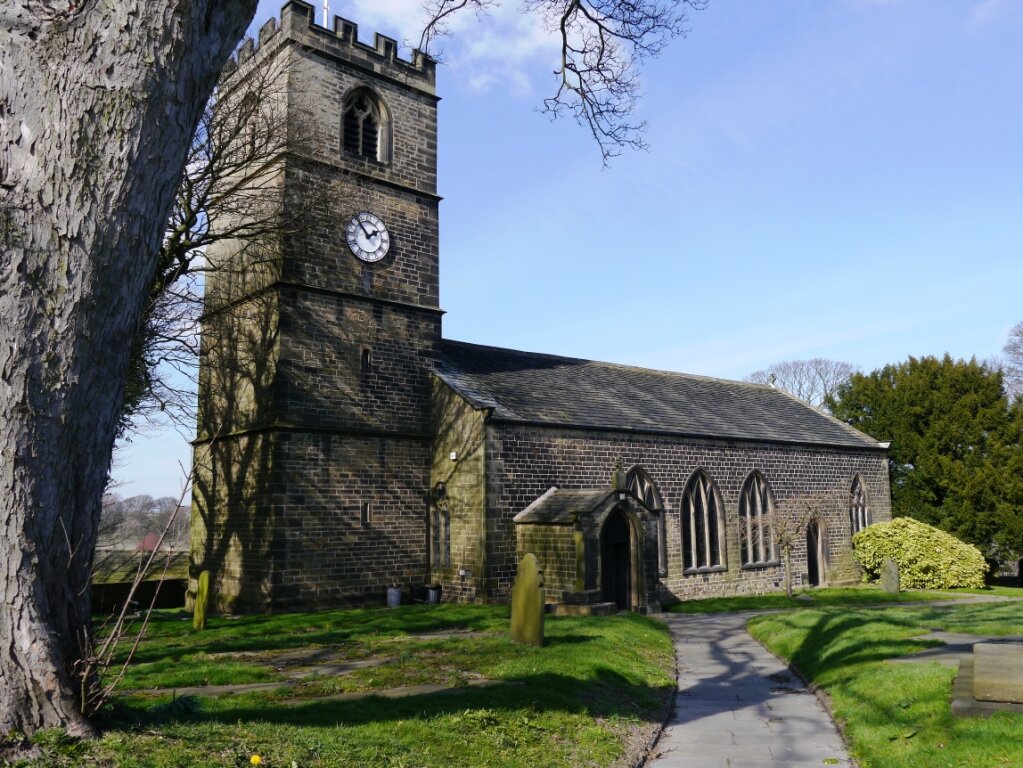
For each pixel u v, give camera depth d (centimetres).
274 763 646
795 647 1809
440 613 2159
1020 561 4150
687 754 1027
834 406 4722
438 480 2631
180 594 3008
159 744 608
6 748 529
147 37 585
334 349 2470
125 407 2312
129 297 608
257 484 2367
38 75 566
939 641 1562
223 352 2584
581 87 1566
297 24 2498
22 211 558
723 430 3344
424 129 2830
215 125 2278
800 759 999
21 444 553
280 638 1631
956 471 4103
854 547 3797
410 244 2727
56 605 579
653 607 2588
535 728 993
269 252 2442
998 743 855
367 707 967
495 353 3178
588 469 2791
